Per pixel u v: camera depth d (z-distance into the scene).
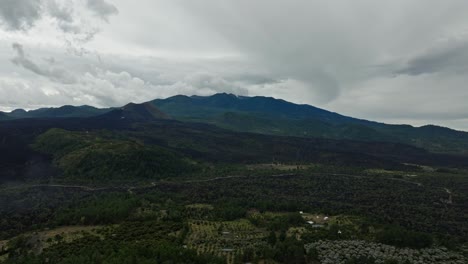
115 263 173.38
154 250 195.00
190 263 189.50
